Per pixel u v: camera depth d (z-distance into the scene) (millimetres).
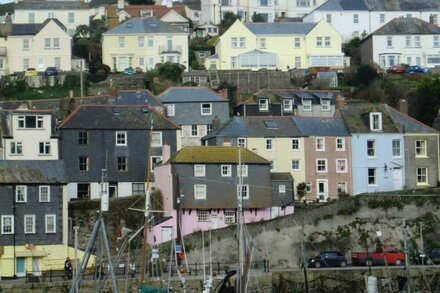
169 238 135625
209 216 138125
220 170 139375
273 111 165000
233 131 151375
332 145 153000
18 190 129125
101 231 86812
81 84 186250
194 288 111000
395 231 135250
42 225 129625
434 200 136875
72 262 120500
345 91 192375
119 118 149375
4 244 127312
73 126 146625
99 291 90125
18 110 145875
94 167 146625
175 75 199625
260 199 140375
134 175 148000
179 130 150750
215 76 198625
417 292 113750
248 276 98000
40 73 196500
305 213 133625
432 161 154625
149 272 117375
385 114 156750
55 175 131500
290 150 152000
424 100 177000
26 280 115438
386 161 153625
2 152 142875
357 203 135750
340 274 118688
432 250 130125
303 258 114562
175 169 137625
